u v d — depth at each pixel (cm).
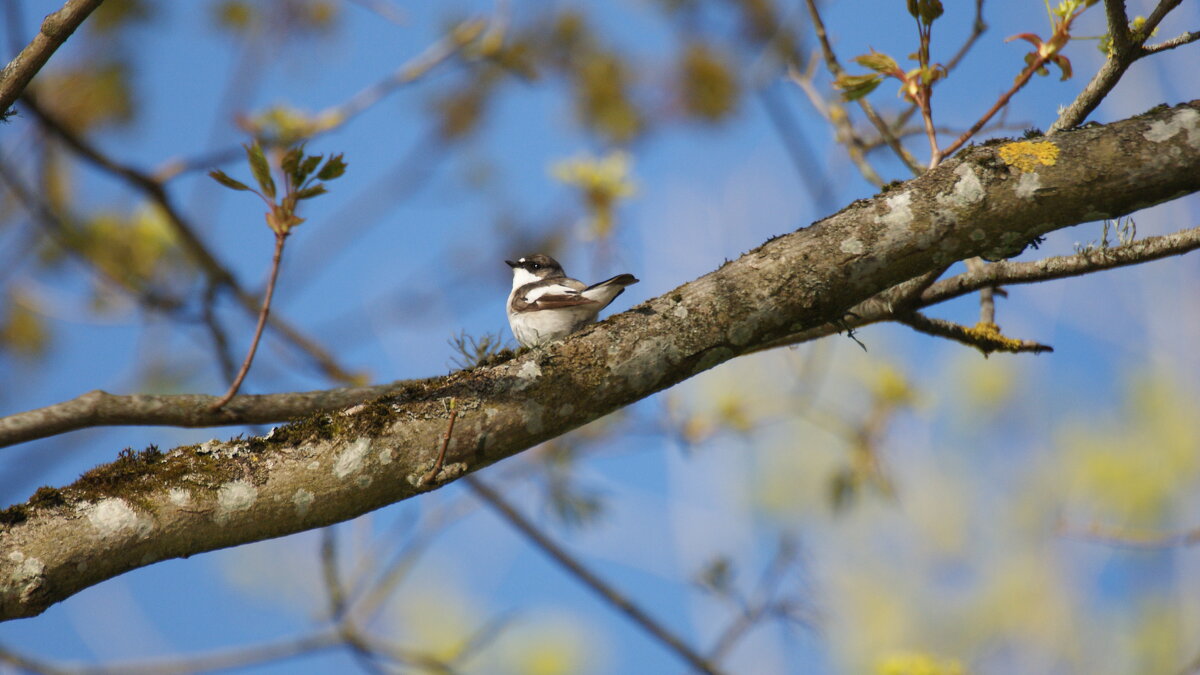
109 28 1135
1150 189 527
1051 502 1995
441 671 946
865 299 558
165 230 1135
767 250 563
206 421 744
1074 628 1880
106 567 480
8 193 1178
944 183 549
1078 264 671
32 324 1189
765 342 562
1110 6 574
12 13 854
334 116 1103
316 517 510
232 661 936
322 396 766
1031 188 533
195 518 491
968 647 1903
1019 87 645
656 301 562
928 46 648
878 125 851
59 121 983
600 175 1160
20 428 699
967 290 725
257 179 530
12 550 467
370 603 1002
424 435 523
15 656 908
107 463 513
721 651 994
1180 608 1814
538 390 537
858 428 1193
